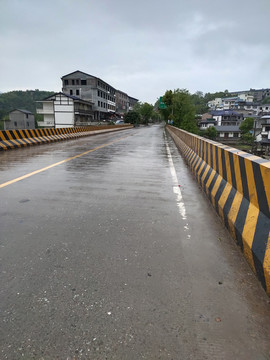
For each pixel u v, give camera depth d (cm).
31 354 141
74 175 589
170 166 762
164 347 146
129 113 7000
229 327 161
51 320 165
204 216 347
